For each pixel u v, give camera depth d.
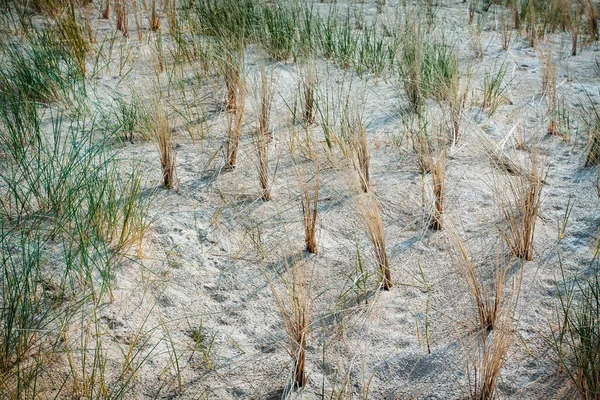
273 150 3.94
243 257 3.00
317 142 4.01
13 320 2.41
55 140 3.51
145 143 3.96
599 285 2.78
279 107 4.48
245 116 4.35
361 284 2.83
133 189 3.24
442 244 3.12
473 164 3.84
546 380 2.34
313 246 3.03
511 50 5.95
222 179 3.61
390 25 6.15
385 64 5.30
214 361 2.42
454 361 2.43
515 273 2.90
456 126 4.03
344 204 3.42
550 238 3.15
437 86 4.50
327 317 2.65
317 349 2.48
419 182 3.64
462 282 2.85
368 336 2.55
